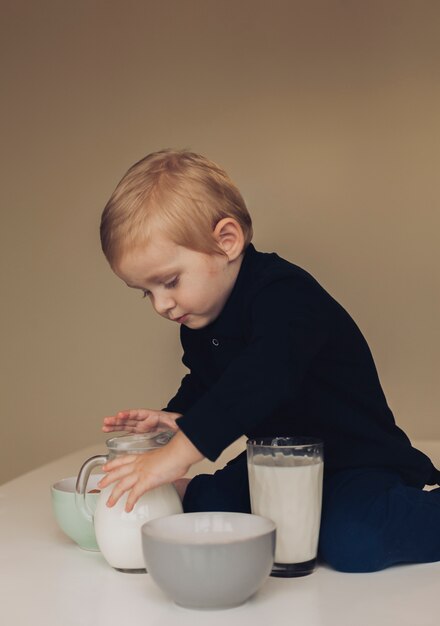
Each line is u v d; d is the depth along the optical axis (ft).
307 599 3.28
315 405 4.22
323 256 9.22
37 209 9.66
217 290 4.21
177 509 3.72
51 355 9.62
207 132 9.40
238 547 3.05
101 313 9.55
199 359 4.73
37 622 3.05
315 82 9.20
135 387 9.50
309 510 3.60
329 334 4.14
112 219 4.22
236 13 9.34
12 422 9.66
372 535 3.68
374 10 9.10
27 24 9.71
